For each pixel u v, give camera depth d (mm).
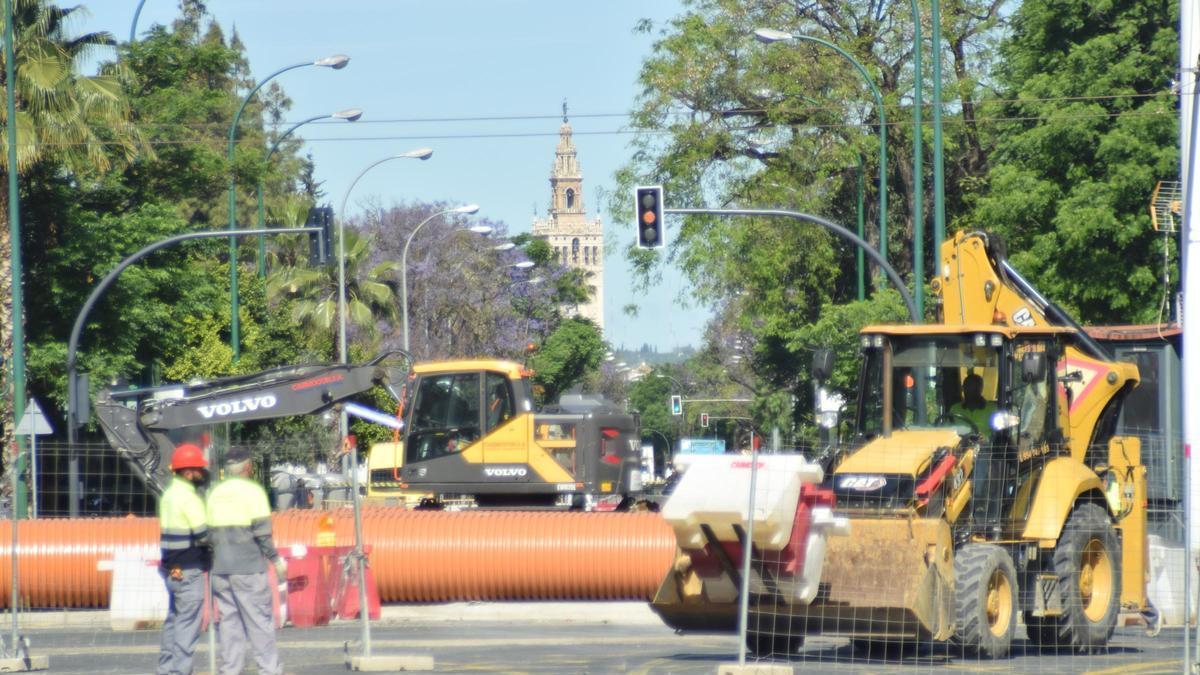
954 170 79188
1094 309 62344
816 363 27734
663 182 77375
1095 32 62938
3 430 51969
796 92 73375
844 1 75875
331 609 33031
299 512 36094
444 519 35750
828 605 23688
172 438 37812
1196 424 38500
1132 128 59219
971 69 77375
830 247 75938
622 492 43969
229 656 21625
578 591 35312
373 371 40625
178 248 60094
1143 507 29172
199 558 21328
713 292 76562
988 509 25547
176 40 69250
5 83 51188
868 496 24312
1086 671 23125
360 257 98750
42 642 29969
